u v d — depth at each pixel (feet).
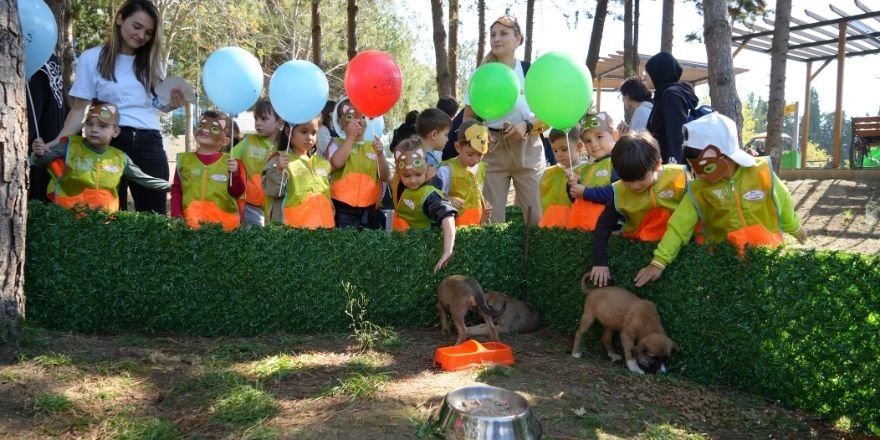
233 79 16.47
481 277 18.07
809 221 38.63
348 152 18.40
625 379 13.34
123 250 14.99
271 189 18.22
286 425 10.66
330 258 16.26
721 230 13.99
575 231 16.78
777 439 11.33
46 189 16.97
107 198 16.11
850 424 11.73
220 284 15.52
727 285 13.34
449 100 26.84
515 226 18.52
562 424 10.94
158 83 17.87
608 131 17.11
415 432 10.28
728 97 23.24
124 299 15.11
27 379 11.79
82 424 10.66
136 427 10.56
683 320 14.14
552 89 16.15
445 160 20.44
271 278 15.79
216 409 11.31
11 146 13.14
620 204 14.99
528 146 21.01
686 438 10.87
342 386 12.19
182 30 58.34
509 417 9.75
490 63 18.54
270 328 15.97
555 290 17.51
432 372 13.50
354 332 16.34
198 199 16.90
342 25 78.02
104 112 15.60
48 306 14.75
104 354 13.51
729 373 13.51
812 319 12.12
